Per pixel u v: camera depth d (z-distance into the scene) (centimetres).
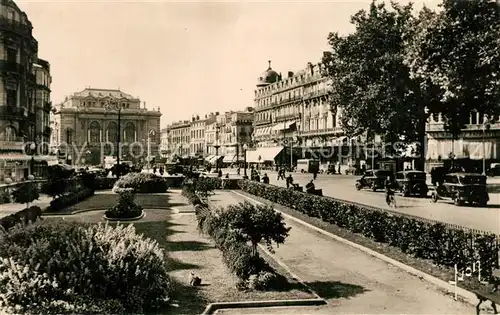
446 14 2325
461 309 1034
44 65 6894
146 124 12888
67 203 3016
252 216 1366
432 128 5491
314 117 8438
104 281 960
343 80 4059
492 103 2850
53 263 939
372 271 1395
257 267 1240
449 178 2906
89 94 12706
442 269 1329
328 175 6425
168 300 1040
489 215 2259
